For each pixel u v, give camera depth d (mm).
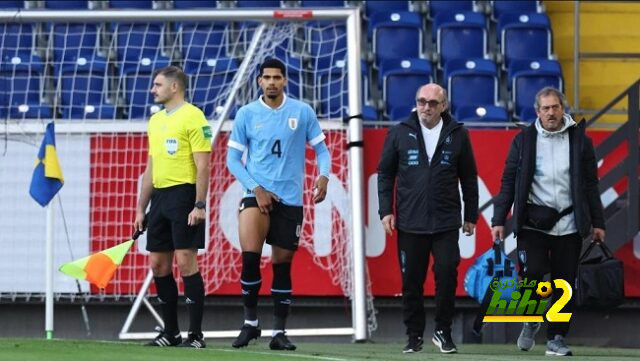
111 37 47125
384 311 39000
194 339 30516
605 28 55344
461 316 38812
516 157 31109
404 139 30984
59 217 38062
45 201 33688
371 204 38562
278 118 30656
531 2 54812
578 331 39312
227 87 40969
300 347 33219
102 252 31391
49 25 46781
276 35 39344
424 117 30719
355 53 37844
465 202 31406
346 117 38406
